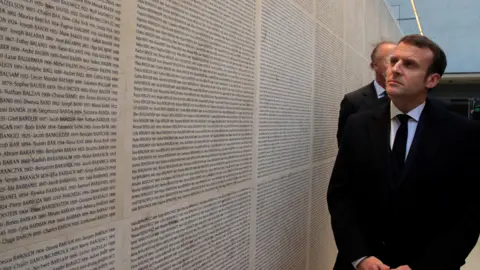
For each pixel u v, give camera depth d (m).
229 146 1.80
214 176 1.67
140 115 1.22
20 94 0.85
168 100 1.35
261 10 2.10
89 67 1.03
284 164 2.55
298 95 2.77
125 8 1.15
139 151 1.22
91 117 1.04
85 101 1.02
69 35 0.96
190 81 1.48
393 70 1.87
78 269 1.01
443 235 1.85
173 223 1.40
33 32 0.88
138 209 1.22
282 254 2.55
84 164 1.02
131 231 1.19
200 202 1.57
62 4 0.94
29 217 0.88
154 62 1.28
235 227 1.88
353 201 2.08
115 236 1.13
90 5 1.02
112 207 1.12
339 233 2.00
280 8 2.38
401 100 1.90
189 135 1.48
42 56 0.90
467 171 1.83
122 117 1.15
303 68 2.85
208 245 1.63
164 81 1.33
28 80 0.87
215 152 1.67
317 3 3.13
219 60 1.68
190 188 1.50
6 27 0.82
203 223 1.59
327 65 3.48
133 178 1.20
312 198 3.20
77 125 1.00
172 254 1.40
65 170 0.96
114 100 1.12
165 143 1.34
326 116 3.51
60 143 0.95
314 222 3.29
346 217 2.02
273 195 2.37
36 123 0.89
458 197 1.87
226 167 1.78
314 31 3.07
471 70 13.99
